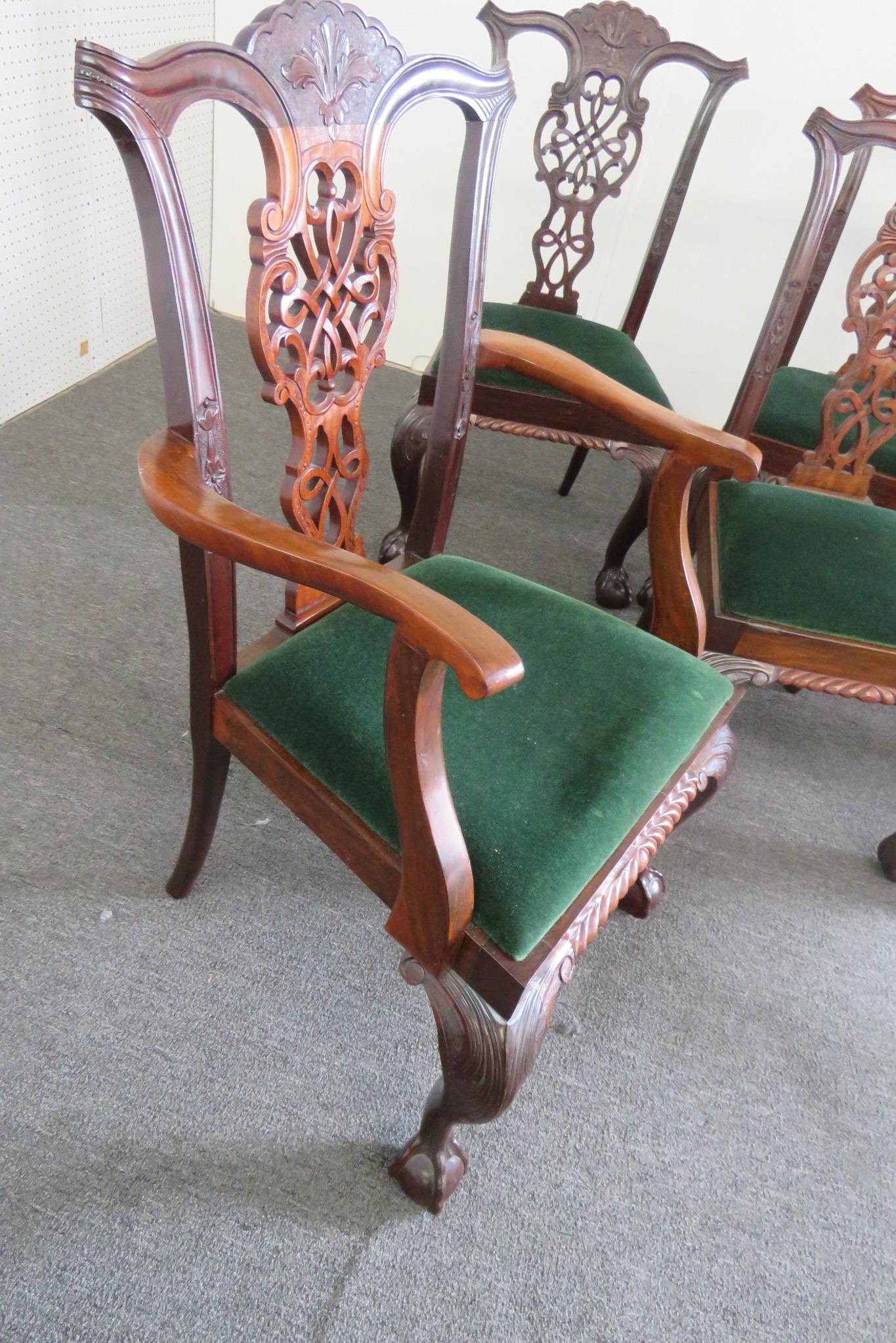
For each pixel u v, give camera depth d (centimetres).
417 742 65
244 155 237
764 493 129
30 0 157
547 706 86
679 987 118
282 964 111
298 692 84
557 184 170
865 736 165
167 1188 90
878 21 184
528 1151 99
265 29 67
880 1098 110
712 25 194
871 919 132
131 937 111
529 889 72
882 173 197
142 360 227
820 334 222
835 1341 89
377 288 87
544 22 157
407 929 77
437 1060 105
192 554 79
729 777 151
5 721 133
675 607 107
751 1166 102
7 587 155
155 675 145
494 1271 89
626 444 160
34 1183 89
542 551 194
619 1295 90
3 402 192
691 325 232
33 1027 100
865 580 116
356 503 98
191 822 105
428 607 61
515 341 103
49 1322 80
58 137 177
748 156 206
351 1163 95
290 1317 84
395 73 78
